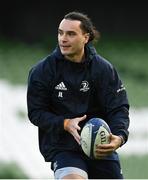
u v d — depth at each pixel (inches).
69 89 625.9
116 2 2950.3
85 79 626.5
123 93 639.1
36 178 1381.6
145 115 1764.3
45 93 628.4
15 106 1674.5
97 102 634.8
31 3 2886.3
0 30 2832.2
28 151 1505.9
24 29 2861.7
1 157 1460.4
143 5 2982.3
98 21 2933.1
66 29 616.1
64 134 628.7
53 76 626.5
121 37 2834.6
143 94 1977.1
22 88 1834.4
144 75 2213.3
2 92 1744.6
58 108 631.8
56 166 623.8
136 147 1567.4
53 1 2903.5
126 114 631.8
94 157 596.1
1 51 2362.2
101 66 630.5
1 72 2018.9
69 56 622.2
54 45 2603.3
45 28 2886.3
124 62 2364.7
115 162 645.3
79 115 628.4
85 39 626.8
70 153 628.4
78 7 2925.7
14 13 2866.6
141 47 2637.8
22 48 2447.1
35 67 633.0
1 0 2851.9
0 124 1592.0
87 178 619.5
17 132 1572.3
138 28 2947.8
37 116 623.5
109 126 627.8
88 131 593.9
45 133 637.3
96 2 2933.1
